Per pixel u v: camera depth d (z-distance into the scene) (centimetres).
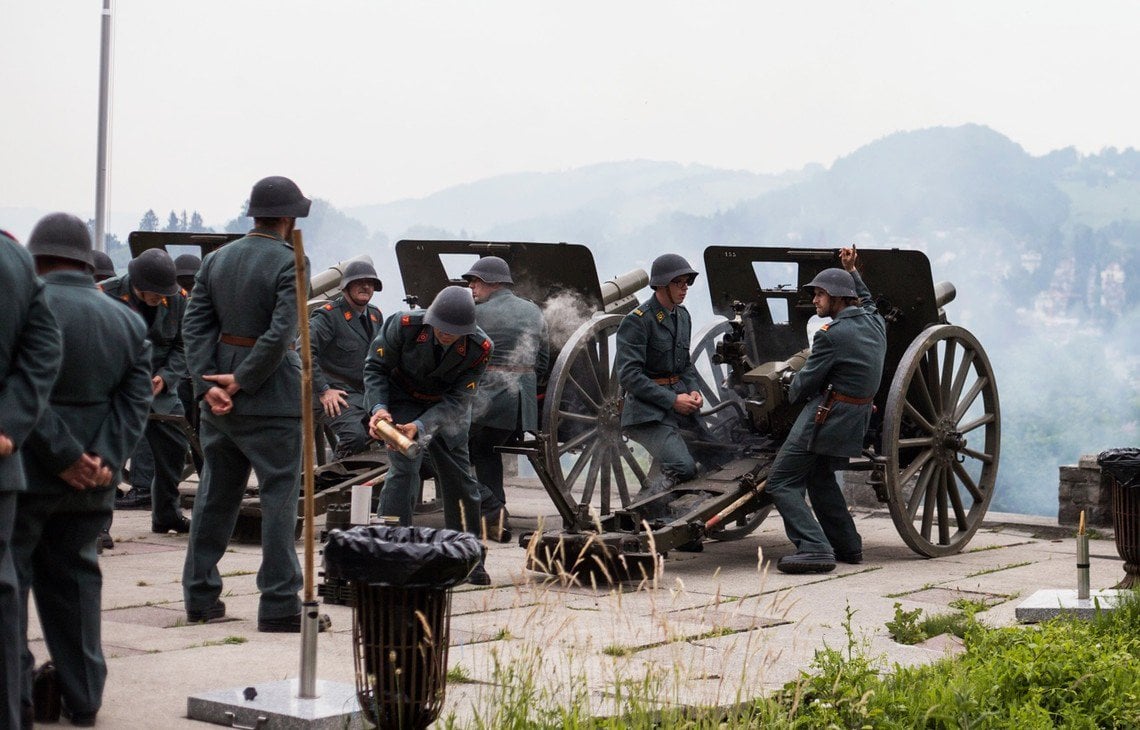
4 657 367
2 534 369
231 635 578
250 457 593
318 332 943
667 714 427
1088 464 1014
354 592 407
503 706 429
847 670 493
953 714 469
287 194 605
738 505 813
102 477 428
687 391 894
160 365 891
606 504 955
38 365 380
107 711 449
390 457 700
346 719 422
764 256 942
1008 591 746
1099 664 516
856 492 1132
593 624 612
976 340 919
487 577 715
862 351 817
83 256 444
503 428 899
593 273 965
